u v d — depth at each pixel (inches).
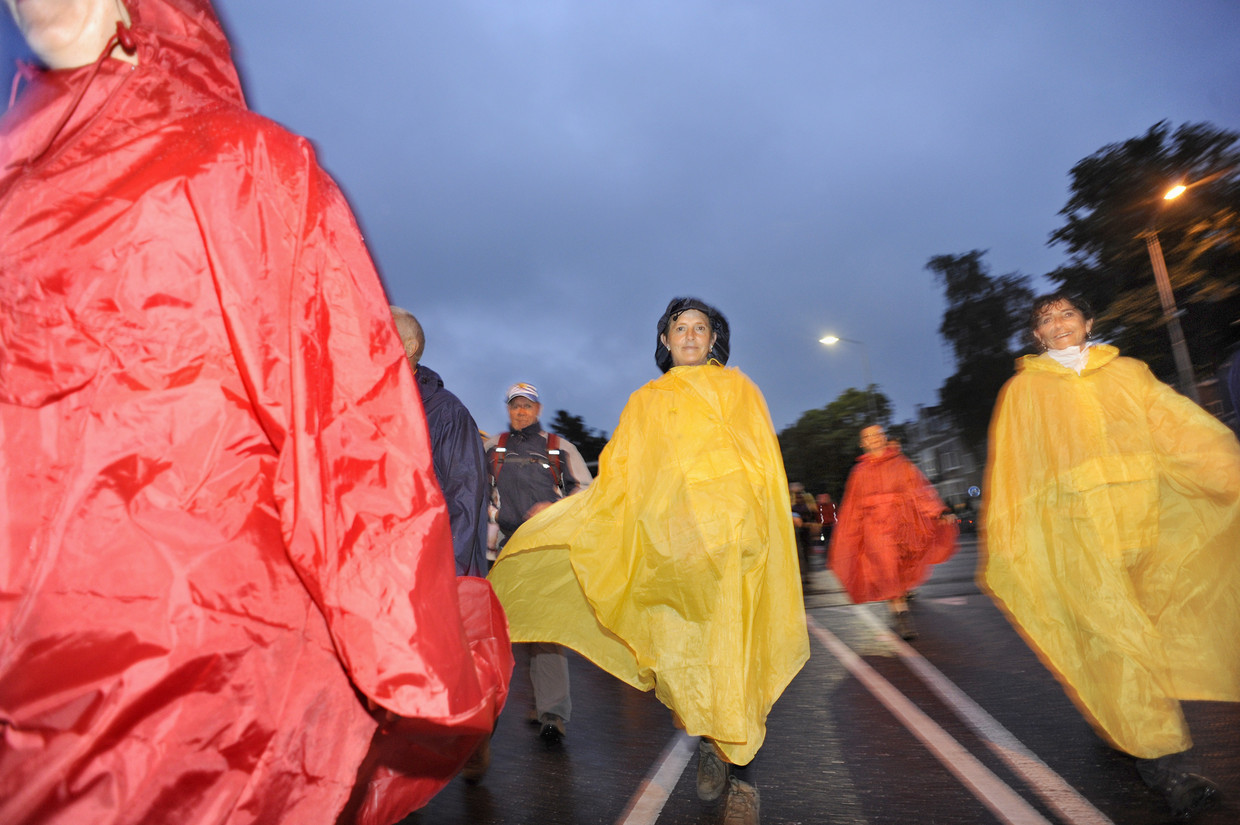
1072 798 125.1
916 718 179.3
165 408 61.1
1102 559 139.5
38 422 59.6
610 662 146.9
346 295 69.2
